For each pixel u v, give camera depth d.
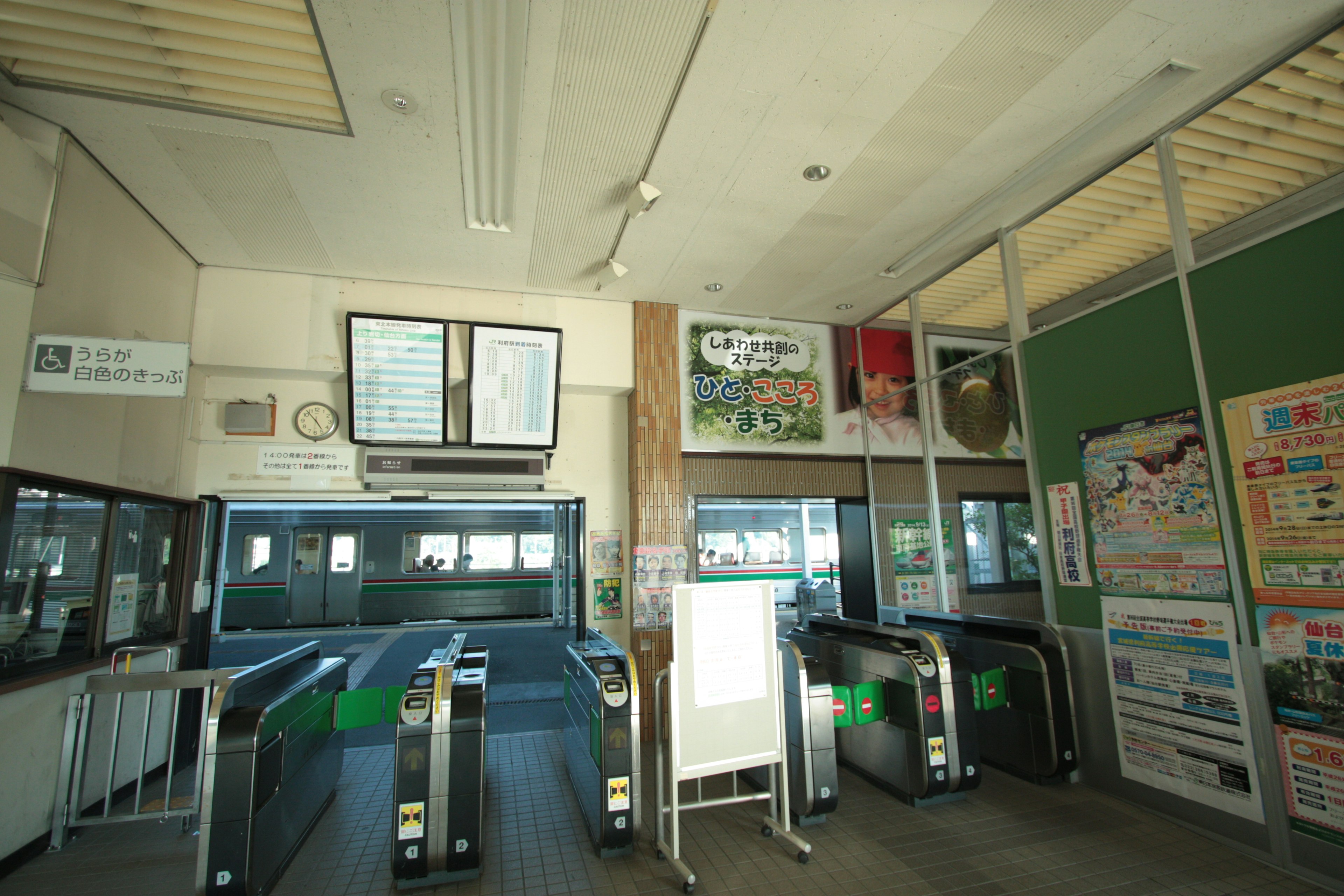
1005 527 4.54
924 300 5.49
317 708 3.44
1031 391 4.31
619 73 3.02
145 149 3.52
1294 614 2.83
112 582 3.91
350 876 2.99
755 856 3.15
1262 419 2.95
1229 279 3.12
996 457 4.64
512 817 3.63
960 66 3.00
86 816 3.54
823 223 4.41
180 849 3.29
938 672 3.64
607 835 3.09
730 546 10.70
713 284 5.38
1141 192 3.76
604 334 5.68
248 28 2.84
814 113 3.32
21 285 3.10
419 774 2.91
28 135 3.24
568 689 4.30
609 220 4.35
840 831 3.40
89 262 3.55
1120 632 3.66
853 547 6.32
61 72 3.02
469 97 3.15
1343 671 2.65
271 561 9.80
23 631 3.16
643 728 5.25
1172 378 3.39
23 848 3.11
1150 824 3.36
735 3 2.63
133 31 2.84
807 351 6.22
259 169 3.71
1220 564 3.13
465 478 5.27
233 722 2.71
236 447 5.02
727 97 3.19
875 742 4.04
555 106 3.23
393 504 5.30
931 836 3.31
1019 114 3.35
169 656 4.52
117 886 2.93
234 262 4.86
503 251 4.76
